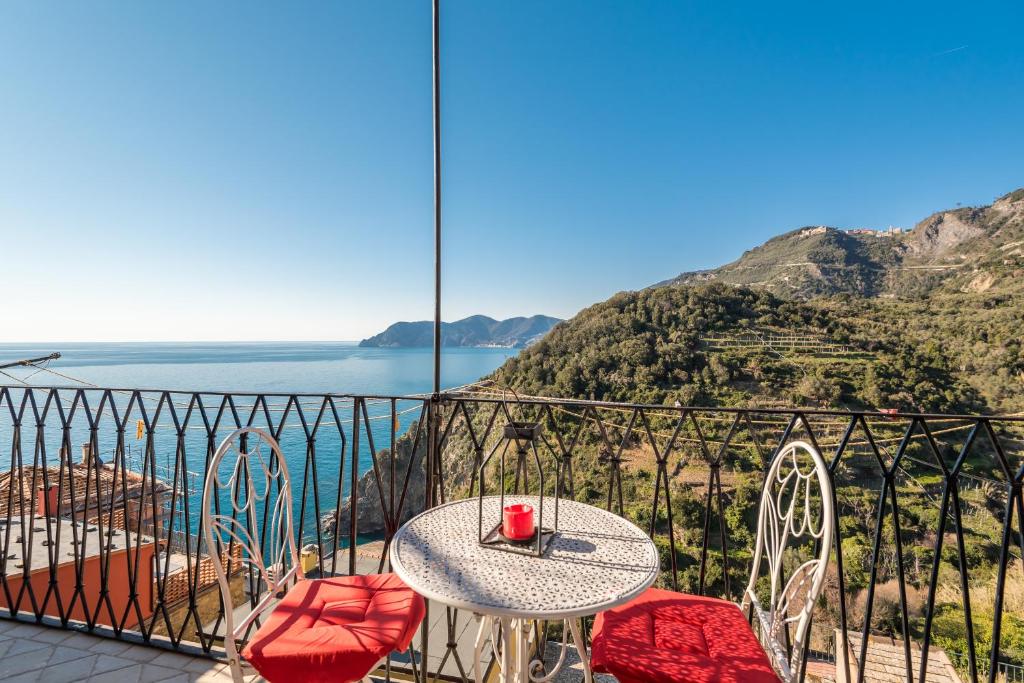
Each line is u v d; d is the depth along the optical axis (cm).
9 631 227
